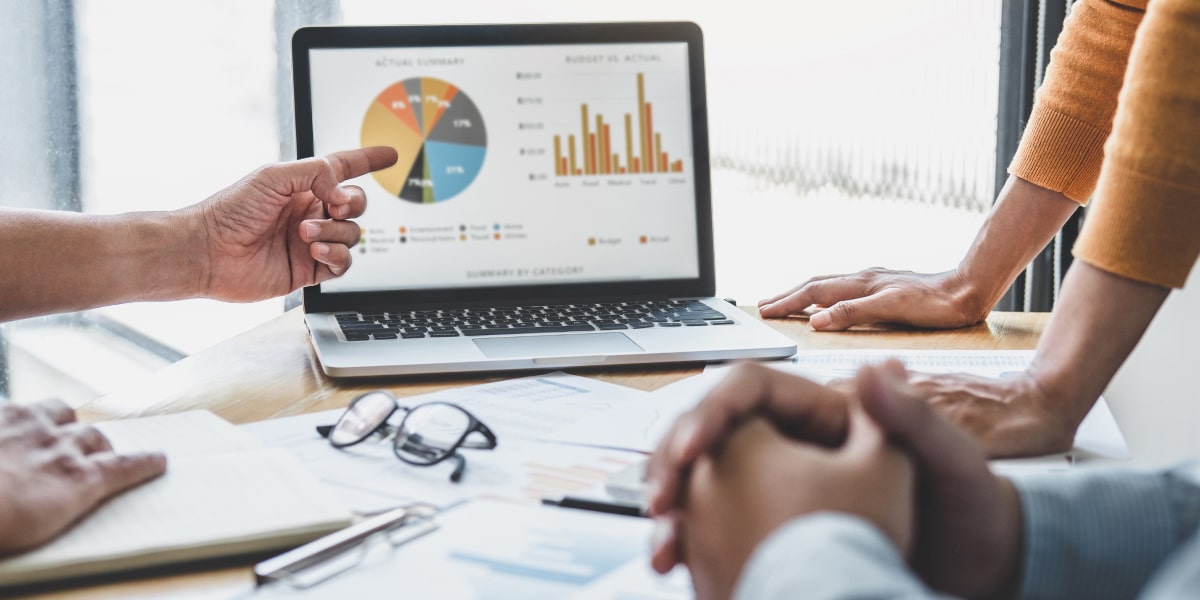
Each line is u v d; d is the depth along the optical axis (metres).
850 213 1.93
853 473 0.35
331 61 1.03
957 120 1.80
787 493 0.34
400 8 1.94
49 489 0.49
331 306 1.02
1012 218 1.05
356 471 0.61
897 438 0.38
